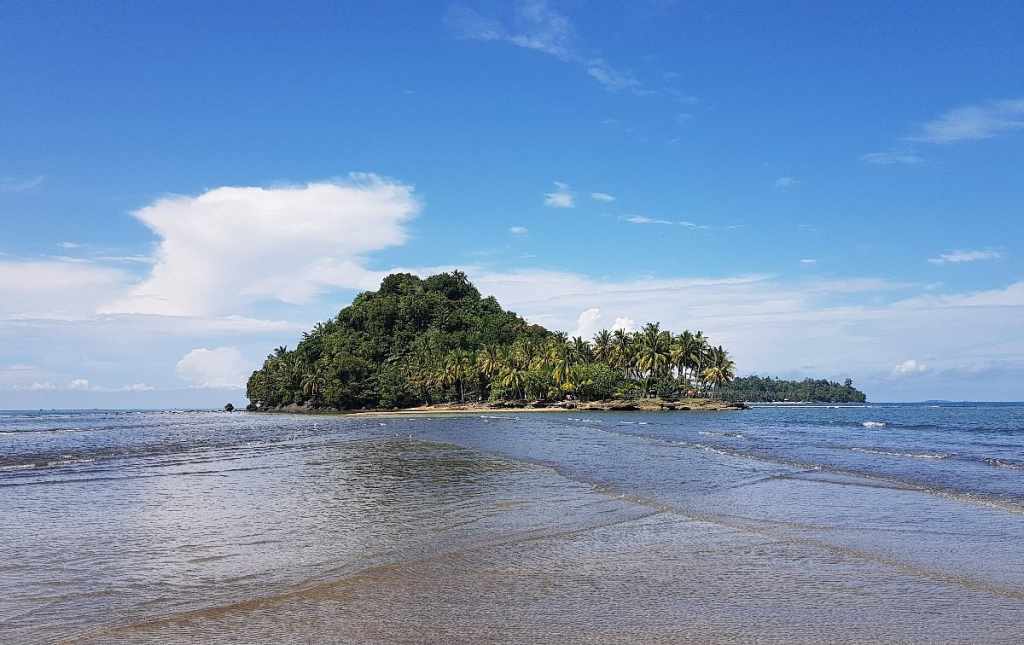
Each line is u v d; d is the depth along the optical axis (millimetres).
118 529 16875
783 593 11375
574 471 28219
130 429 81750
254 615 10359
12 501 21516
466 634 9539
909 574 12469
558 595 11312
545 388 145250
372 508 19781
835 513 18391
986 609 10539
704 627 9797
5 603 10977
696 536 15719
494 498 21375
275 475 28219
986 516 17859
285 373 174875
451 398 158125
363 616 10305
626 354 149250
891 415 141500
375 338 188875
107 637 9461
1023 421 106250
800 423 86750
